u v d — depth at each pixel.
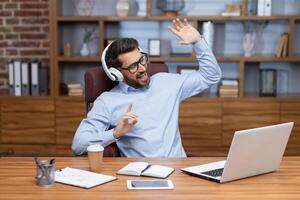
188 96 2.65
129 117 2.13
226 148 4.36
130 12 4.63
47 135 4.45
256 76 4.64
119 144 2.40
